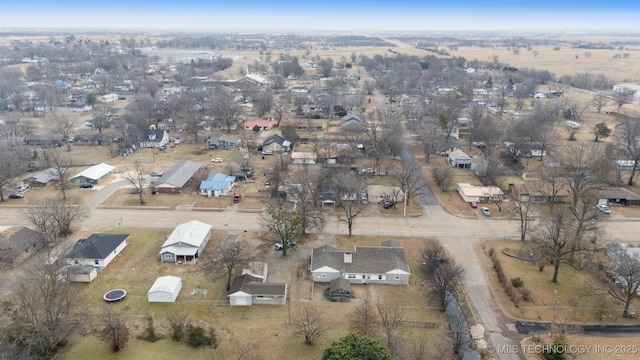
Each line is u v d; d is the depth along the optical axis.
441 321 61.16
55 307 58.41
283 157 129.25
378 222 91.25
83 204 98.31
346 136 140.62
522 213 88.44
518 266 74.56
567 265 74.75
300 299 65.81
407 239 84.12
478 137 141.50
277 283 66.44
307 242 82.62
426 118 163.12
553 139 137.00
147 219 91.69
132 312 61.94
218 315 61.91
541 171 110.31
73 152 139.50
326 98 191.75
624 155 118.38
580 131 158.88
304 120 173.62
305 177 101.31
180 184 105.00
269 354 54.31
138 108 174.75
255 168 122.88
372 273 69.56
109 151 140.00
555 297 66.12
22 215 92.69
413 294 67.56
